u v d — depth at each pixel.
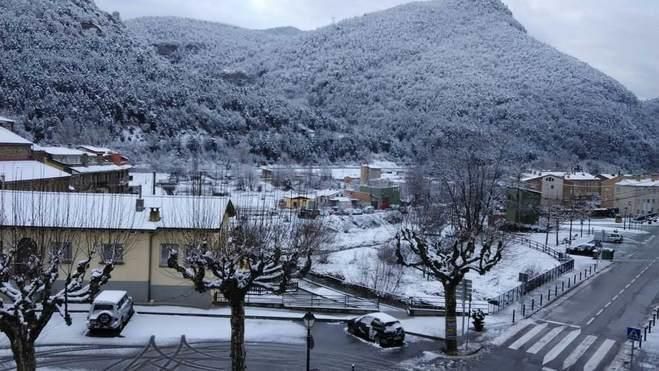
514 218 94.44
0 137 70.44
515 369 29.89
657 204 129.25
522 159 158.38
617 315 42.66
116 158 115.19
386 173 170.75
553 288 52.50
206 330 33.69
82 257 35.97
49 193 38.09
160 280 38.22
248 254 28.16
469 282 35.34
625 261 69.81
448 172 83.25
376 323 33.22
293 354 30.55
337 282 49.91
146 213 38.41
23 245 24.95
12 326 20.72
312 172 165.75
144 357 28.97
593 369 30.28
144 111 196.25
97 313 31.78
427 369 29.25
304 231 49.03
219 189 118.62
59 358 28.30
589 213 118.56
